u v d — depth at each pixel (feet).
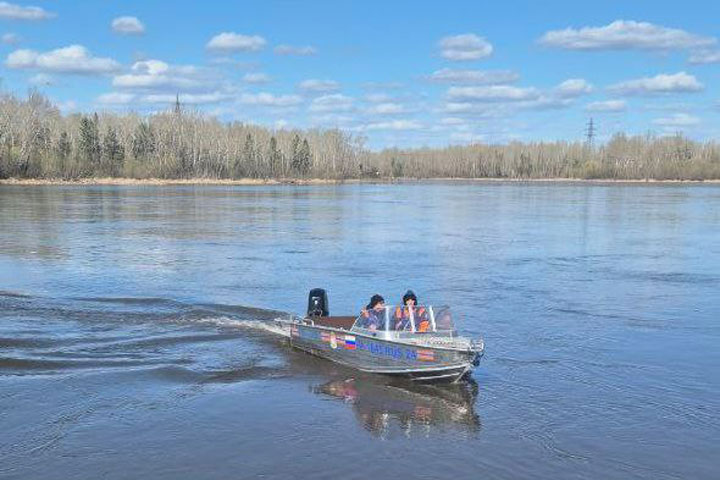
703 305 85.56
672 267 117.60
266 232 171.01
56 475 38.75
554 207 286.25
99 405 49.06
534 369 58.95
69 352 61.36
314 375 57.06
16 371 55.88
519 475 39.68
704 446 43.70
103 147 566.36
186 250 134.10
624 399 51.72
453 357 52.49
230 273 107.04
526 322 76.07
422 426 46.47
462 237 163.73
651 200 347.15
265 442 43.55
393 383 55.36
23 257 121.19
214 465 40.27
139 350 62.75
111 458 40.91
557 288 96.94
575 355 63.21
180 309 79.66
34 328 69.05
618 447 43.47
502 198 370.94
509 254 133.18
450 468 40.37
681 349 65.26
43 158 494.18
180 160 576.61
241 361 60.34
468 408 49.78
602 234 172.76
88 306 80.33
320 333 61.36
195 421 46.68
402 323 57.52
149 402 49.93
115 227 178.40
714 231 181.47
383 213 245.04
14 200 291.38
